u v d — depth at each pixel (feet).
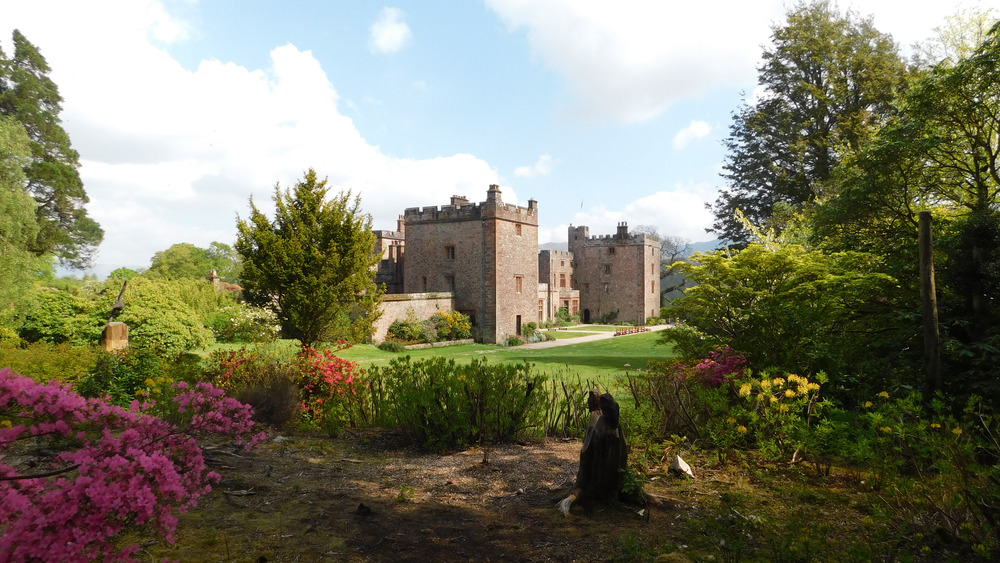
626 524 15.02
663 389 27.04
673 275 281.54
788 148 92.63
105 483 8.29
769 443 20.81
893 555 12.41
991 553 11.93
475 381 25.07
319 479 18.53
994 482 13.34
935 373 21.94
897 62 86.38
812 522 14.53
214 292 86.79
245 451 21.20
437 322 125.08
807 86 88.99
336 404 29.14
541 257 210.59
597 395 17.16
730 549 12.72
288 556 12.34
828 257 32.22
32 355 29.14
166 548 12.31
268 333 72.49
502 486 18.34
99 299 52.49
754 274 31.27
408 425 24.89
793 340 29.12
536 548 13.34
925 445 17.51
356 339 50.34
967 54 58.29
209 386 11.58
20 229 66.33
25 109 106.83
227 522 14.17
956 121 29.40
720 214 107.86
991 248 23.82
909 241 30.27
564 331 173.37
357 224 48.32
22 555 7.23
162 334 45.60
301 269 46.09
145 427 10.19
